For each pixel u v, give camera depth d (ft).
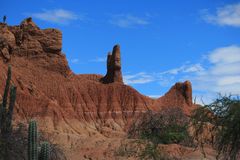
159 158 97.45
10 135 88.99
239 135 63.31
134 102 496.64
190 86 542.98
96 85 505.25
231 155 65.31
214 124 65.98
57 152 110.01
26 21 496.64
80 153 258.98
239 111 63.26
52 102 409.08
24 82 424.05
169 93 543.80
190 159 119.96
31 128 70.23
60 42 497.05
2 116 89.61
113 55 545.85
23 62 460.14
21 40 479.00
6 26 465.06
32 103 391.65
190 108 521.24
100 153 257.34
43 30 499.51
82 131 410.93
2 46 440.45
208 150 128.06
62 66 492.95
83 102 473.67
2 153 86.07
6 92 94.07
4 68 414.00
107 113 476.13
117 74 541.75
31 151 69.97
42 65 477.36
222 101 65.21
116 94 502.79
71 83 485.56
